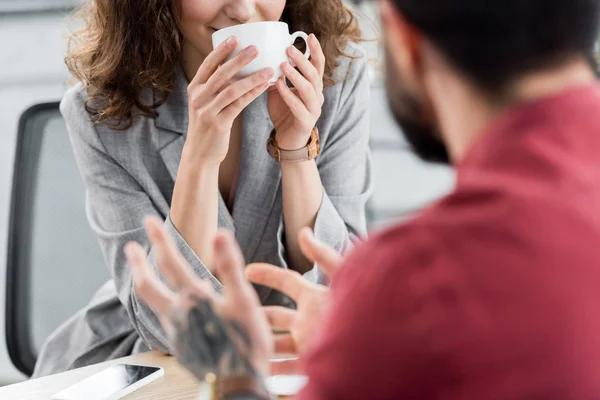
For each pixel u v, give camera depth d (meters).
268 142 1.46
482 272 0.49
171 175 1.52
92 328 1.52
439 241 0.50
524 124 0.53
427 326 0.49
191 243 1.35
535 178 0.51
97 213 1.54
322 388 0.53
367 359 0.50
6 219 3.37
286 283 0.82
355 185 1.61
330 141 1.61
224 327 0.63
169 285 1.27
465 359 0.48
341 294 0.53
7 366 3.24
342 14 1.61
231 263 0.62
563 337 0.48
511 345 0.48
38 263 1.68
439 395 0.49
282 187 1.48
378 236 0.54
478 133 0.55
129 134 1.52
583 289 0.48
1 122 3.36
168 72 1.49
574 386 0.48
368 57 1.70
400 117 0.63
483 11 0.52
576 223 0.49
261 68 1.26
